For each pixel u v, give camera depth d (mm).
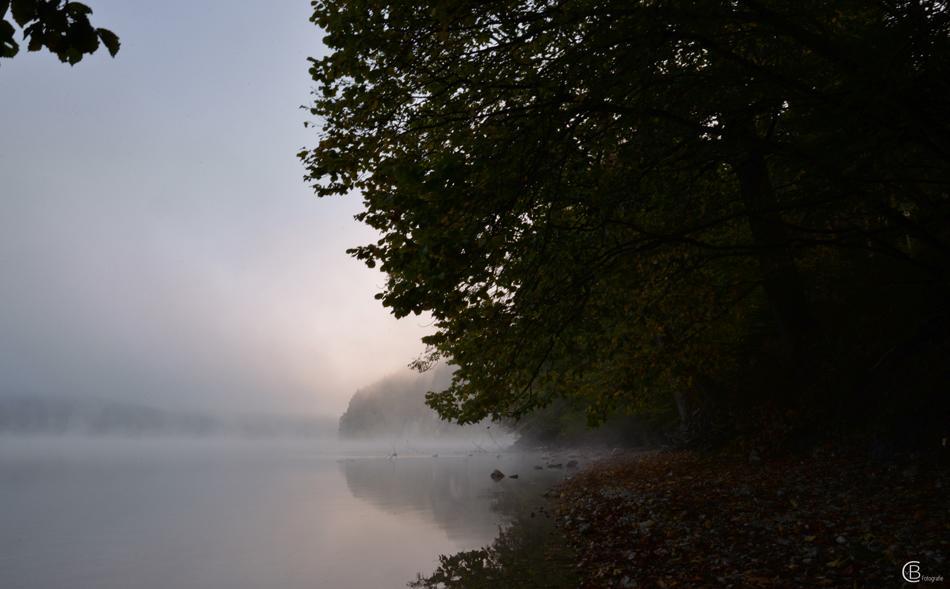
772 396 17047
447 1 6207
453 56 7574
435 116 7855
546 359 9922
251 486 32281
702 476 15875
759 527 9500
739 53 8078
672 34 6707
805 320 16234
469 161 7070
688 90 7547
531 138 7273
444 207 6758
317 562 12336
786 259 12445
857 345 14828
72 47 3699
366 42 7074
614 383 13008
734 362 18297
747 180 11609
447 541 14328
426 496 25453
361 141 8023
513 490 25844
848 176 6965
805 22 7328
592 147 7965
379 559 12500
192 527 17422
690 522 10805
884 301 14570
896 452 11578
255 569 11758
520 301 8617
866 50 6309
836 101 6730
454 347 9773
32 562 12633
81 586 10570
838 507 9734
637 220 9703
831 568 7055
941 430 10891
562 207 8023
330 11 7707
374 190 8164
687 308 13227
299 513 20516
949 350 11828
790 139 8727
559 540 12820
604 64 7062
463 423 10383
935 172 8117
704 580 7539
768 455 15742
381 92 7797
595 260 8344
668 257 10641
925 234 7953
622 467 24188
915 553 6918
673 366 13617
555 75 7359
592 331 10625
